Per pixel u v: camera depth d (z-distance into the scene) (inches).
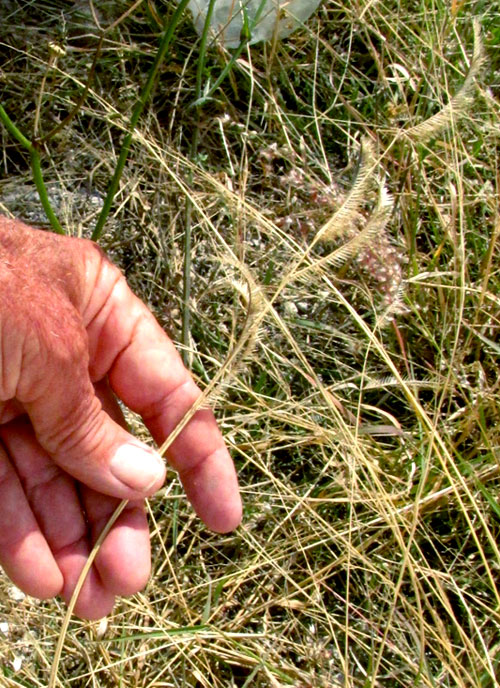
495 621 14.3
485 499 15.4
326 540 14.6
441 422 16.2
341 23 20.3
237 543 15.4
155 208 18.0
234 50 19.4
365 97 19.3
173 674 14.3
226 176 17.9
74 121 19.0
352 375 16.8
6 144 18.8
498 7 20.5
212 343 16.9
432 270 17.0
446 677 14.3
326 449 16.1
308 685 14.0
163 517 15.6
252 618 14.9
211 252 17.9
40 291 11.5
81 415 11.5
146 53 19.2
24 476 12.2
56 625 14.6
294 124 19.4
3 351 11.0
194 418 12.7
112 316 12.7
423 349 16.9
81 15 19.6
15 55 19.4
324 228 11.4
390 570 15.1
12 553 11.9
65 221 17.9
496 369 16.7
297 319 16.6
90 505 12.4
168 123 19.2
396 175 17.8
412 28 20.2
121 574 12.1
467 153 18.3
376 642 14.7
